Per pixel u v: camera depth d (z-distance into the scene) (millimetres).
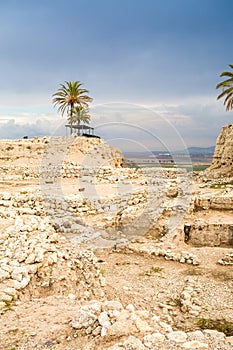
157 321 6602
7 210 14602
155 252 13930
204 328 7504
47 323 6020
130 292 9672
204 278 11484
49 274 8555
